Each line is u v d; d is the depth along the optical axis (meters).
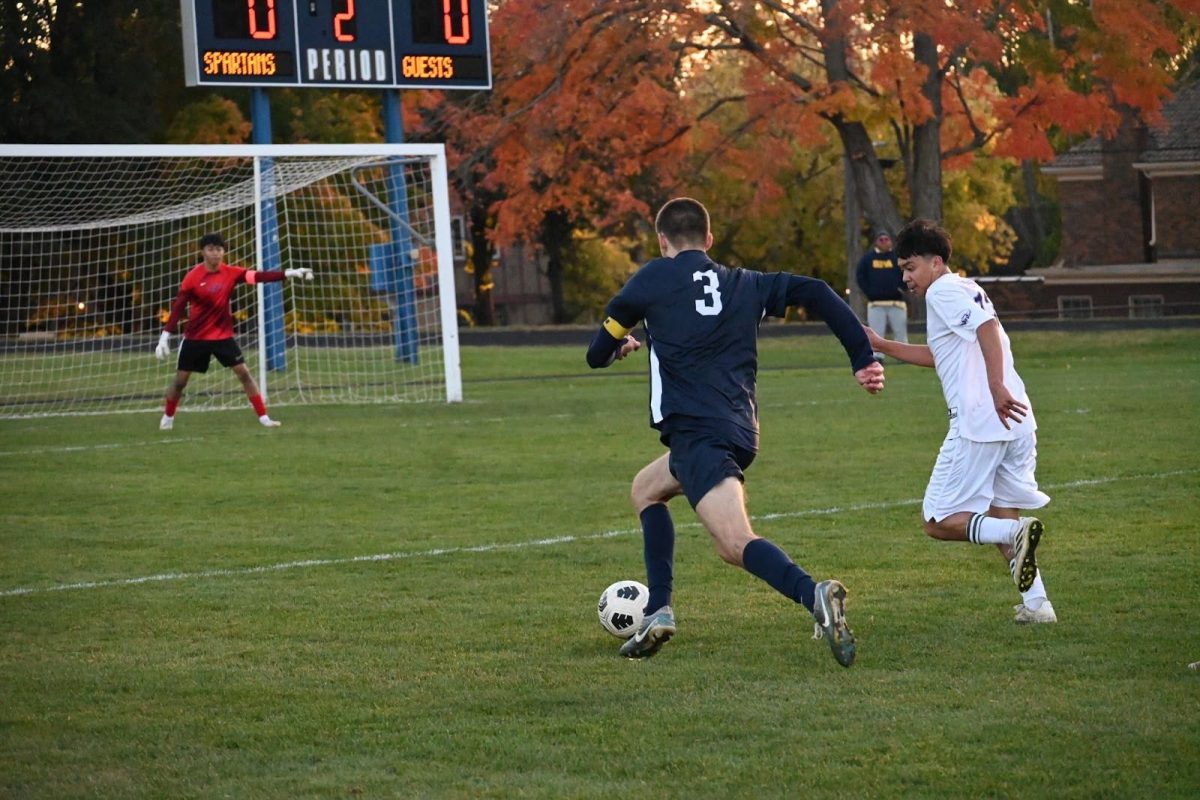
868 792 15.41
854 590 26.23
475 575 28.73
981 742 16.98
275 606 26.16
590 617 24.73
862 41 106.38
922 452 46.91
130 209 117.12
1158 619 23.19
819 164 182.88
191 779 16.47
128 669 21.73
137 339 122.88
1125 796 15.06
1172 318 116.12
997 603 24.86
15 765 17.08
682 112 123.62
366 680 20.80
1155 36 111.19
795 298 21.27
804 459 45.47
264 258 86.81
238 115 168.62
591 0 113.00
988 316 23.06
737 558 20.12
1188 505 34.62
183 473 45.94
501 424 60.19
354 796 15.78
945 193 181.25
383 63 84.12
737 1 110.19
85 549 32.53
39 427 63.50
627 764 16.59
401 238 96.25
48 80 157.88
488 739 17.72
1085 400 62.41
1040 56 112.19
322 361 105.06
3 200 121.44
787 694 19.39
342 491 41.22
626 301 21.20
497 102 124.00
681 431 20.78
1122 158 162.12
